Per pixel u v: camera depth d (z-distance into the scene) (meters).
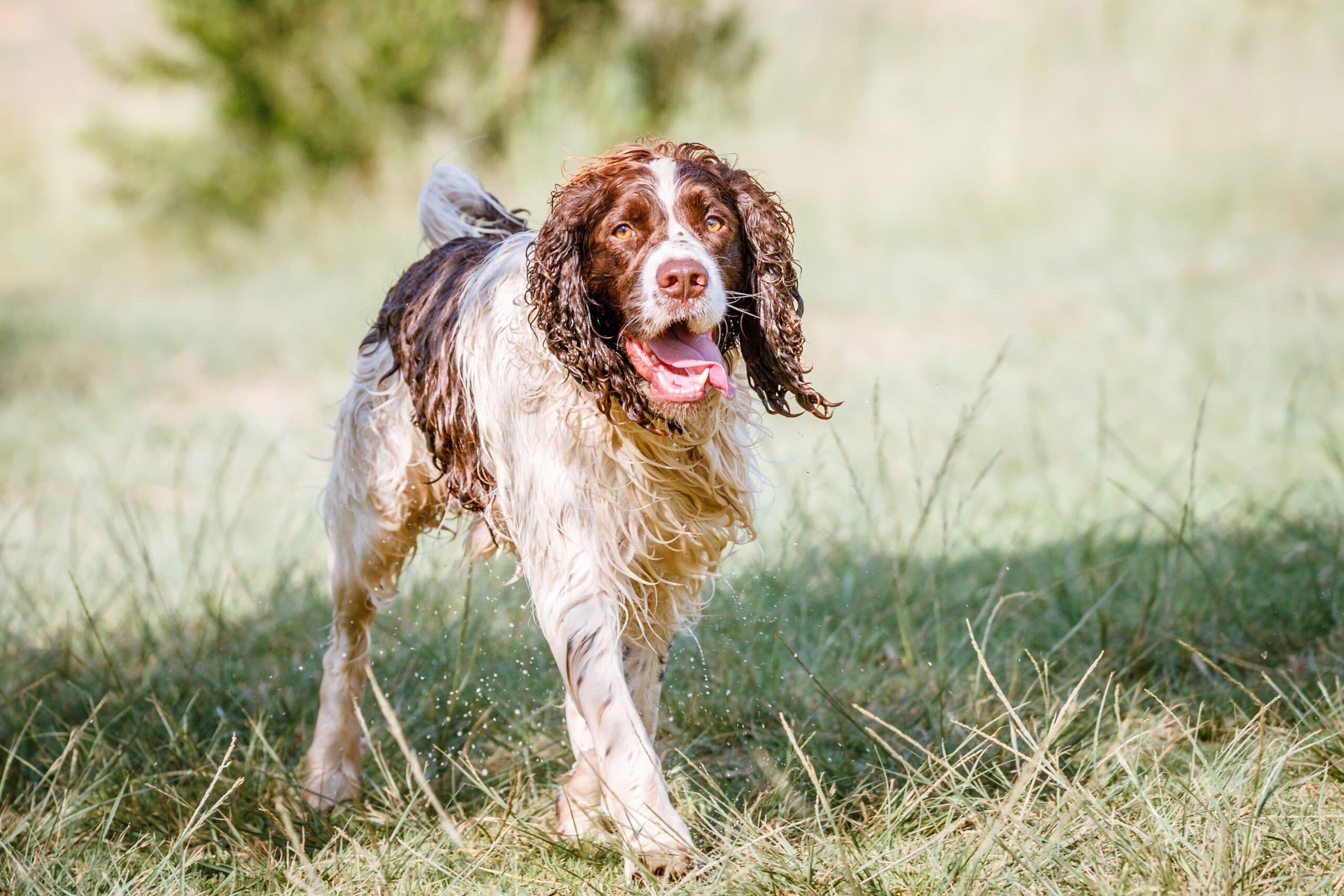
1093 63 30.64
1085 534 9.20
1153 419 12.79
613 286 5.38
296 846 5.22
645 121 29.19
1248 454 11.40
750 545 9.36
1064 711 5.16
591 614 5.50
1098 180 25.98
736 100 30.12
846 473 11.54
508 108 29.22
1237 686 6.82
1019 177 26.33
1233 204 24.38
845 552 9.05
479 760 6.75
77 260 29.95
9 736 7.24
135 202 29.39
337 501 7.08
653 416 5.40
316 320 21.44
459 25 29.19
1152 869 4.65
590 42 29.98
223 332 21.16
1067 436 12.44
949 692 6.85
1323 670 6.85
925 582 8.45
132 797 6.26
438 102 29.45
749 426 6.58
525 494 5.65
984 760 5.99
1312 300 17.05
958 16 33.28
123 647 8.54
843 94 30.53
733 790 6.14
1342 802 5.35
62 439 15.32
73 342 21.05
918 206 25.77
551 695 7.26
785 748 6.52
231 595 9.37
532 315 5.57
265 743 6.41
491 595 8.55
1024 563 8.80
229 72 28.89
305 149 29.16
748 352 5.77
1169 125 27.81
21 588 9.11
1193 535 8.67
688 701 7.12
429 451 6.49
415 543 7.09
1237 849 4.73
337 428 7.16
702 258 5.23
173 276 27.97
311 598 8.98
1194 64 30.05
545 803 6.22
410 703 7.29
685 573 5.93
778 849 5.18
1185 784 5.38
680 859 5.14
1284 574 8.19
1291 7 30.75
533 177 27.70
